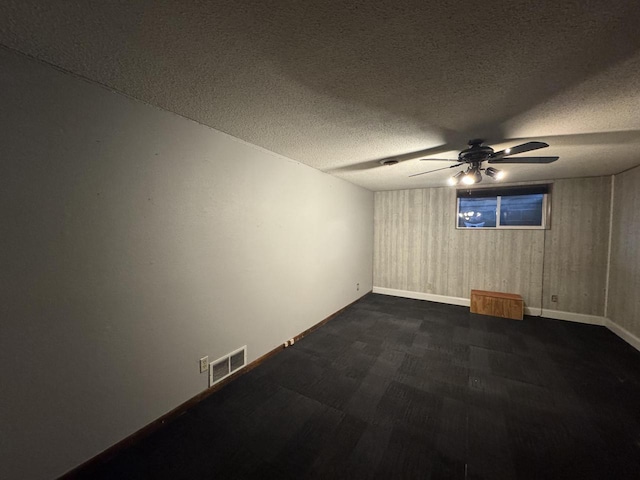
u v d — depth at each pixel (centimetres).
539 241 411
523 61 122
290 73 135
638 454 161
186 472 149
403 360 276
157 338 180
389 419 191
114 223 157
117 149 157
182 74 137
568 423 187
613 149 250
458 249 470
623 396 217
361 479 145
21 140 122
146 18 98
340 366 263
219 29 104
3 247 119
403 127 202
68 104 136
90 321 148
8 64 117
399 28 102
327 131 212
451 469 151
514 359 278
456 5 91
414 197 505
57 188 134
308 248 337
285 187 293
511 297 407
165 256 183
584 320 383
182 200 193
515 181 418
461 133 213
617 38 105
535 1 89
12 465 123
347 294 449
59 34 107
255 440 171
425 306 461
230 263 232
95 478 145
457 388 228
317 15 96
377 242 544
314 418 191
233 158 229
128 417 166
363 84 144
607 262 370
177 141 188
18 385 124
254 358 260
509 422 188
